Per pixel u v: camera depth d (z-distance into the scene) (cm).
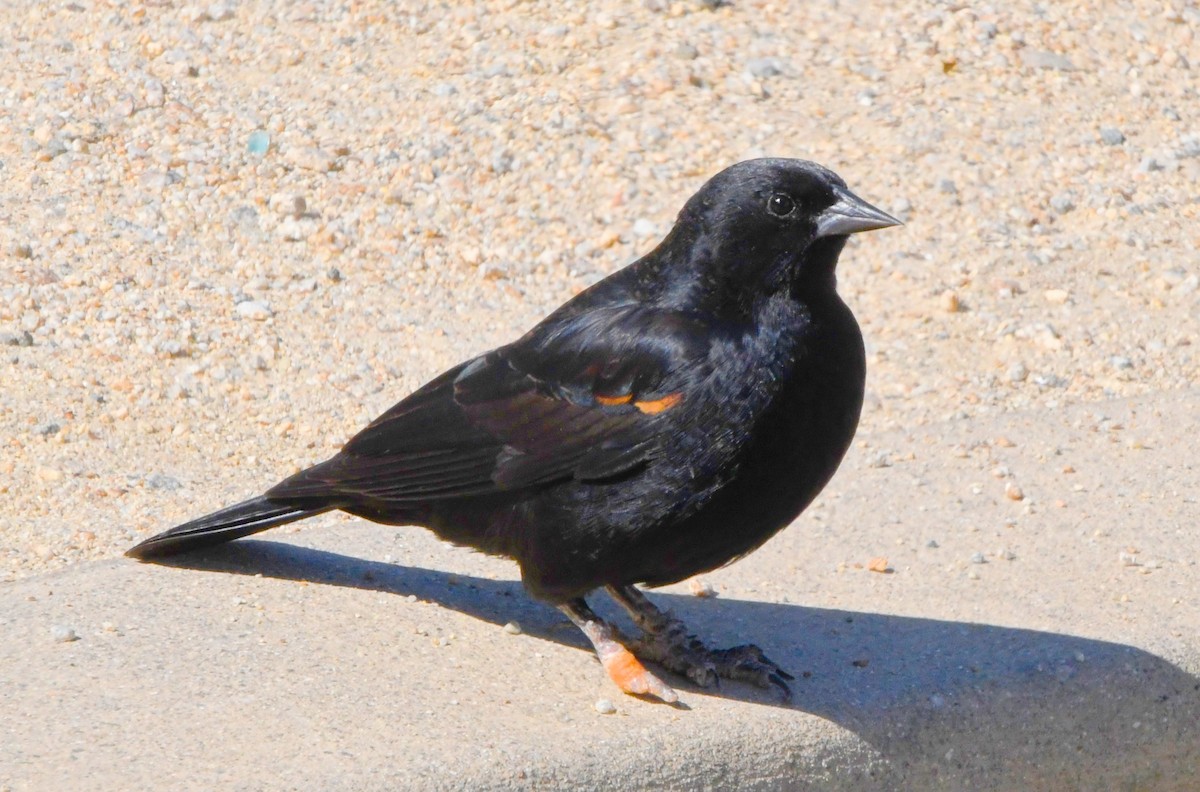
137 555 905
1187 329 1422
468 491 818
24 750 676
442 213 1472
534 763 703
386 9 1727
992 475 1145
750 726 762
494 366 837
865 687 812
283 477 1106
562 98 1616
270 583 889
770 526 779
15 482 1057
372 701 747
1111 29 1856
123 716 712
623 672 782
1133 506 1091
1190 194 1620
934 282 1466
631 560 784
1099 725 841
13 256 1327
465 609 882
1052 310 1438
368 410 1211
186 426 1160
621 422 770
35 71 1580
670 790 731
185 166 1473
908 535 1040
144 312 1288
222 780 657
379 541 980
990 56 1773
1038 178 1608
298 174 1484
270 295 1344
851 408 776
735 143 1587
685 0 1797
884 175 1576
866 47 1769
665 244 819
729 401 752
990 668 837
